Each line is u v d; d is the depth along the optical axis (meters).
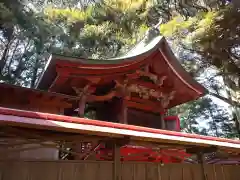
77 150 6.63
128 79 10.01
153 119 10.98
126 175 5.64
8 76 22.62
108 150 7.65
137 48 12.91
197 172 6.89
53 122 4.44
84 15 24.17
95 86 9.59
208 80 23.00
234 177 7.67
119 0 22.94
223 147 6.55
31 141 5.08
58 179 4.79
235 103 20.31
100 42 24.89
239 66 17.89
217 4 18.58
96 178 5.20
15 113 4.19
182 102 12.08
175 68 10.55
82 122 4.97
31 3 23.11
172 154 8.66
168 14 22.09
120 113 9.86
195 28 17.64
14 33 22.31
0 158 4.45
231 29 16.70
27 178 4.47
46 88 9.02
